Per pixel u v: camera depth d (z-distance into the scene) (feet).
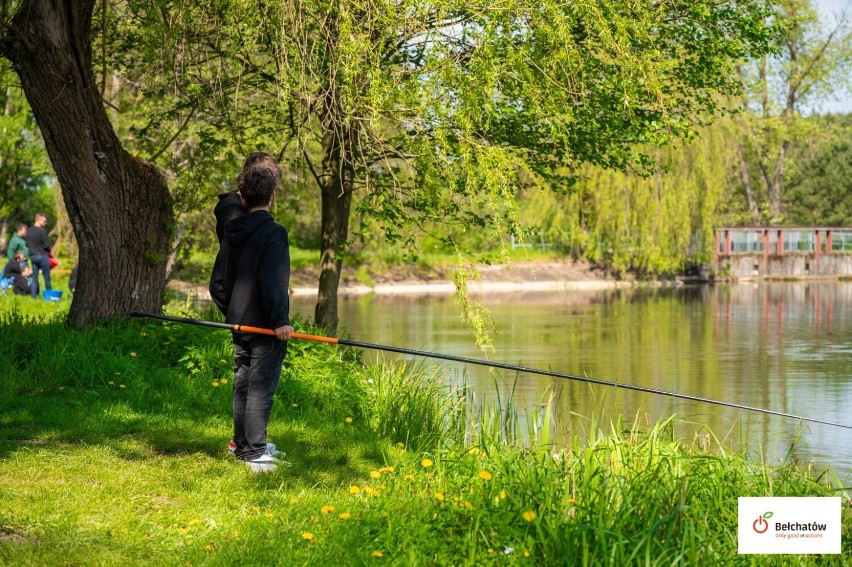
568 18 27.30
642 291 128.36
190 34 28.78
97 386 24.38
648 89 28.07
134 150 45.01
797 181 249.55
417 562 12.75
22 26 26.55
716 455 20.98
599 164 36.76
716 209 140.97
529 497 15.02
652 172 38.04
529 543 13.28
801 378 49.29
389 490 16.02
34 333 27.73
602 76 33.83
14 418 21.24
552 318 84.84
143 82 36.96
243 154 35.94
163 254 30.07
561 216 132.36
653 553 13.53
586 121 33.68
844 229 162.50
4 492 15.75
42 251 61.93
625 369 52.34
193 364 26.35
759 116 165.37
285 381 26.32
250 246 18.21
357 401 26.76
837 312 91.50
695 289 133.59
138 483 16.72
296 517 14.97
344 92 27.30
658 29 35.91
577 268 141.59
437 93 26.81
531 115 31.60
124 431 20.65
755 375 50.37
